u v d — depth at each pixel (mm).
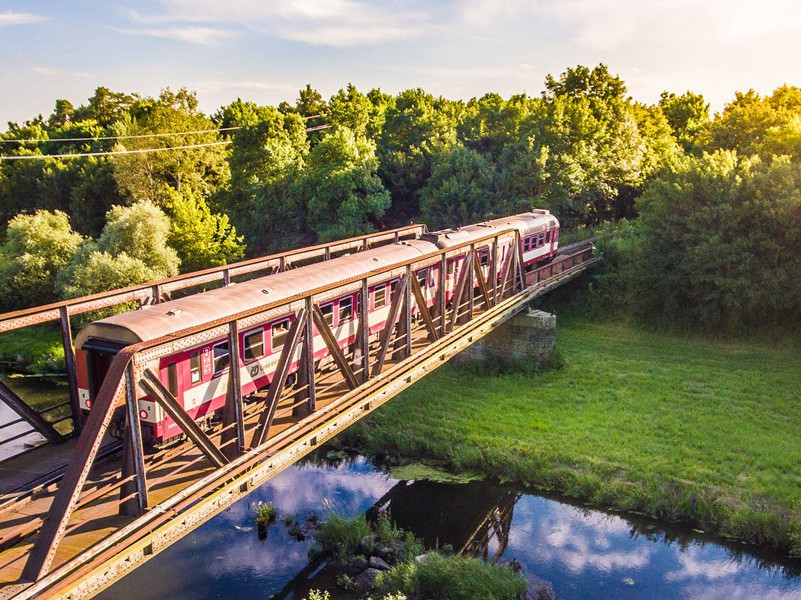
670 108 102062
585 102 63344
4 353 42219
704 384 32375
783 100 70562
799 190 35281
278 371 14977
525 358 35062
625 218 59281
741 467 24391
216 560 20266
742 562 20156
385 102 111125
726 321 38469
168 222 45625
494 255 29109
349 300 21656
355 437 28828
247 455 13984
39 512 12180
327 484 25188
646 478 23875
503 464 25547
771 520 20891
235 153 62562
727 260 36219
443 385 33750
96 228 69875
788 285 35344
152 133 64312
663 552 20672
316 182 58094
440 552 20578
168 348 11953
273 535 21703
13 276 46406
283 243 58438
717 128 60469
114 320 14750
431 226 58938
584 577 19500
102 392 10867
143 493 11781
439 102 103938
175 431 15203
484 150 68500
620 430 27906
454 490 24562
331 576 19438
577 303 44000
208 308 16391
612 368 34969
